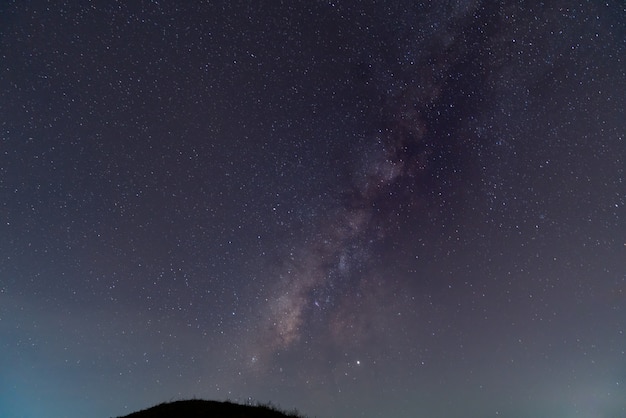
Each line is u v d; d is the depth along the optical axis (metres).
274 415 17.39
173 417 16.44
